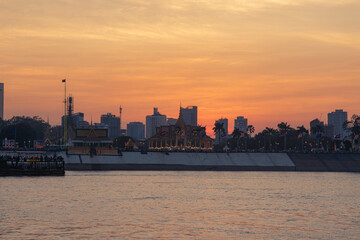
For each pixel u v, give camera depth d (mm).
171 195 145000
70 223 97062
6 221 97625
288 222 102875
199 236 88125
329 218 108688
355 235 90688
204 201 133375
